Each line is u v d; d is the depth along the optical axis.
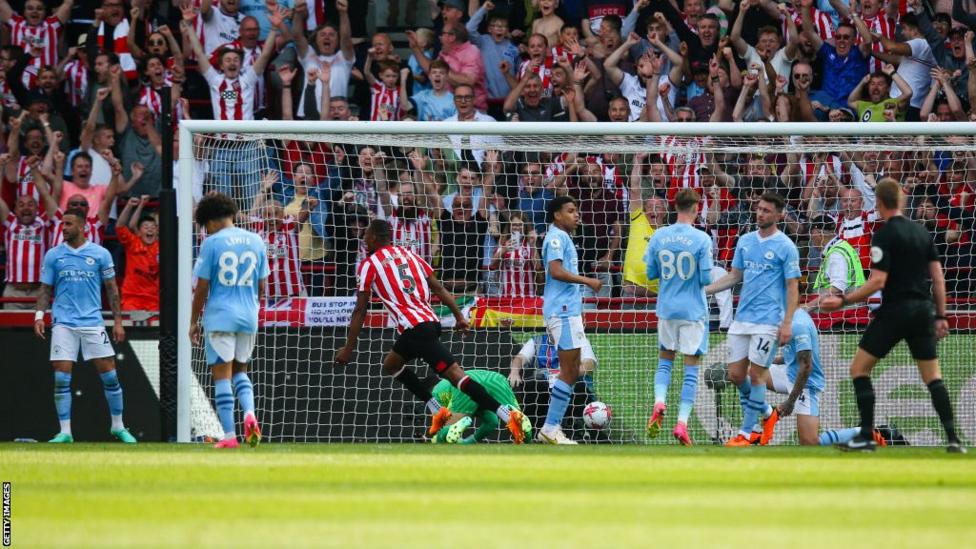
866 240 48.78
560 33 57.06
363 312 38.97
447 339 46.75
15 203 54.53
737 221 49.38
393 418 46.59
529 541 12.90
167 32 56.62
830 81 57.03
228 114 56.41
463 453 31.20
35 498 17.86
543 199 49.81
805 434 40.06
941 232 49.38
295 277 48.16
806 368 38.78
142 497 18.05
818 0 57.41
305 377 47.00
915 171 48.44
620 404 45.66
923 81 56.44
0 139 56.28
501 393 40.78
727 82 55.78
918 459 28.52
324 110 56.16
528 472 23.58
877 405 45.50
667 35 57.28
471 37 58.66
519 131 42.47
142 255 51.34
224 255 32.62
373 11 61.62
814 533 13.80
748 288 38.12
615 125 42.41
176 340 41.91
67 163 55.81
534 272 48.31
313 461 27.14
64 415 43.91
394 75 57.00
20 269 53.00
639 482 21.17
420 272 38.81
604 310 46.34
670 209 49.91
